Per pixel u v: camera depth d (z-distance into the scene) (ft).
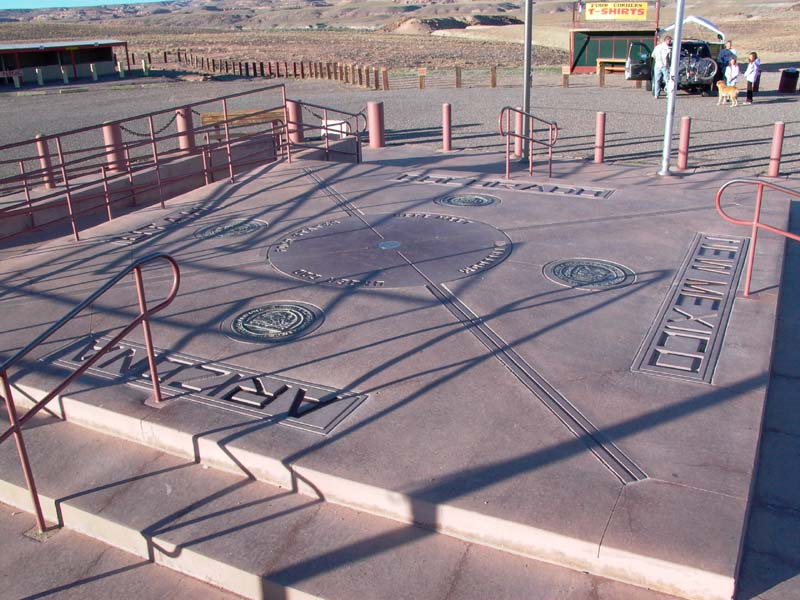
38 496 14.73
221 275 25.12
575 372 17.71
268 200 34.94
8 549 14.29
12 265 27.45
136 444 16.47
